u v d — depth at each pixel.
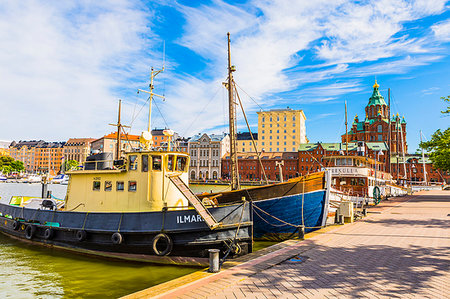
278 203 17.05
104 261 14.23
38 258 14.92
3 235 20.53
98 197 15.98
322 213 18.06
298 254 10.92
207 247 12.67
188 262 12.92
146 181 14.71
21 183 132.75
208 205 15.90
